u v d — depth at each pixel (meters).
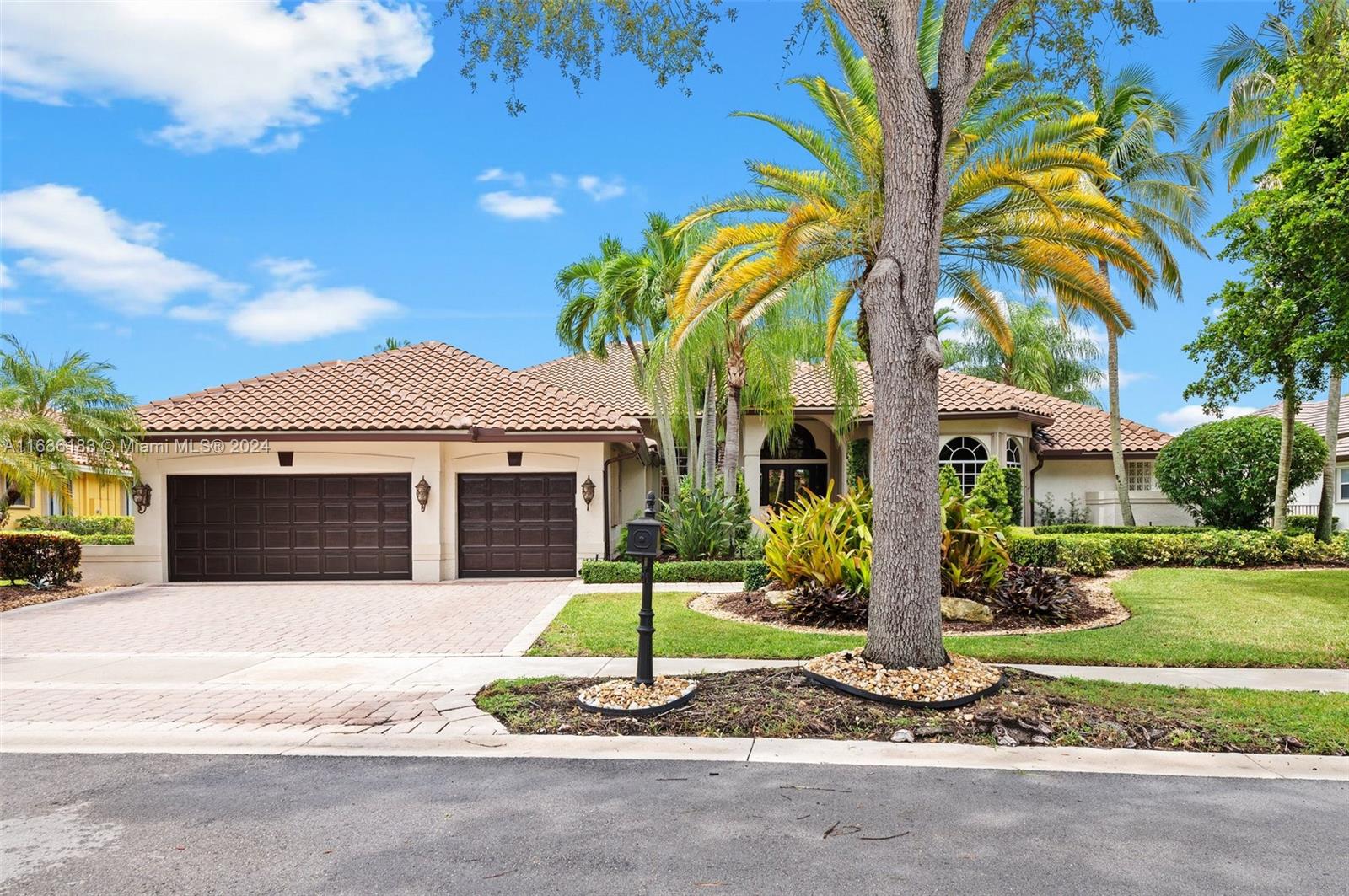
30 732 6.37
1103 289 11.60
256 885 3.85
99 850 4.27
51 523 25.66
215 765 5.68
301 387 18.39
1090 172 10.94
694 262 12.47
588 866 4.02
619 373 25.81
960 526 11.75
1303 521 22.92
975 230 11.12
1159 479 21.05
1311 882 3.81
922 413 7.04
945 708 6.38
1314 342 12.23
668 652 9.20
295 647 9.98
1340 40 12.63
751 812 4.71
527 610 12.66
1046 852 4.14
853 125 11.49
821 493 23.61
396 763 5.71
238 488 16.94
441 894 3.74
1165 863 4.00
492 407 17.53
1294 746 5.73
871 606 7.23
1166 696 6.94
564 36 10.49
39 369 16.02
